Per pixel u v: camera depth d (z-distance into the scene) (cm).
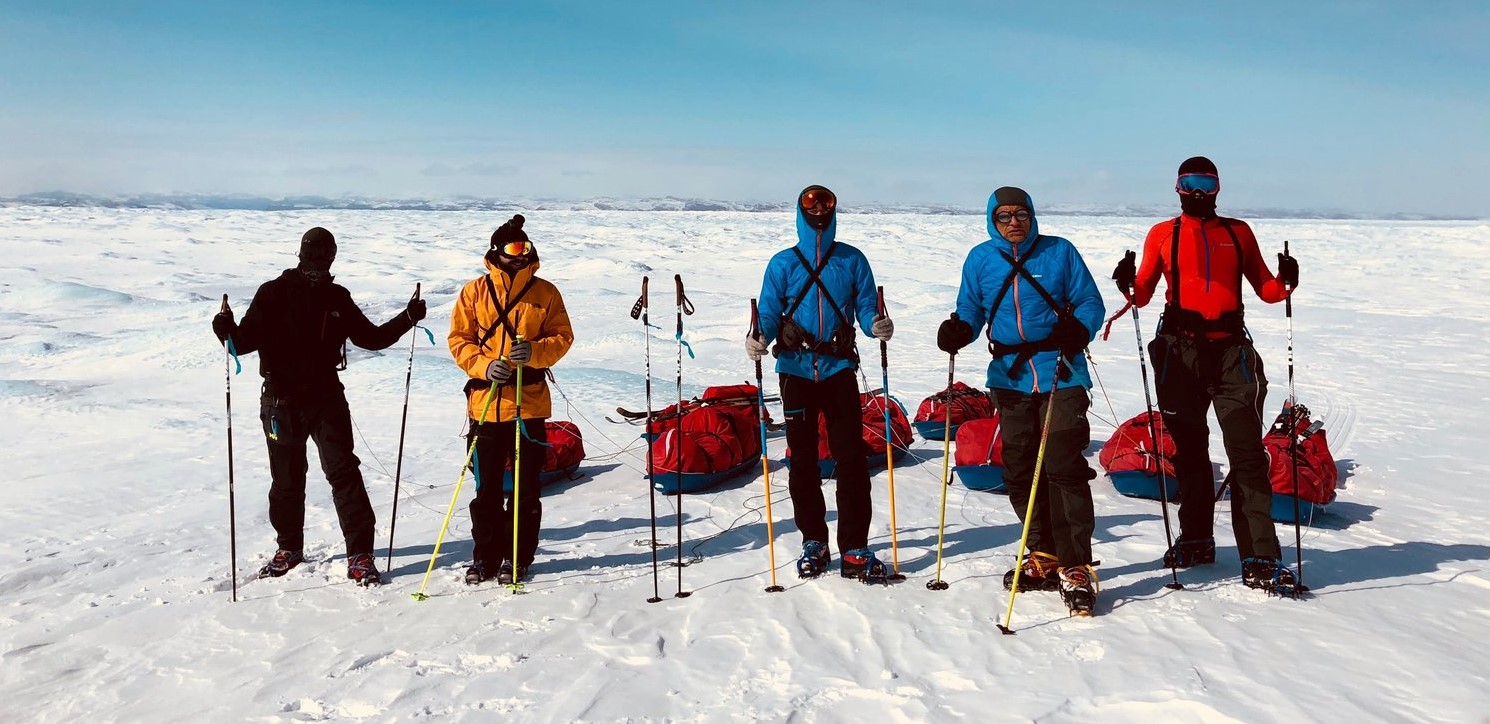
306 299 424
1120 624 340
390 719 290
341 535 502
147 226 5662
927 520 502
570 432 643
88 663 346
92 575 450
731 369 1164
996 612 358
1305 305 1955
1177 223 385
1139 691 285
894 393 980
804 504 408
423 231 6159
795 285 399
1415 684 284
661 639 346
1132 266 381
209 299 2127
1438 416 835
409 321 442
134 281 2634
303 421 429
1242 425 373
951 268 3344
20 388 1008
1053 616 351
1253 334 1484
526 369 416
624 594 397
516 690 307
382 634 360
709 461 576
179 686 323
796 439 408
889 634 340
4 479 669
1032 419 379
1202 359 379
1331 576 396
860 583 394
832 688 299
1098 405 895
